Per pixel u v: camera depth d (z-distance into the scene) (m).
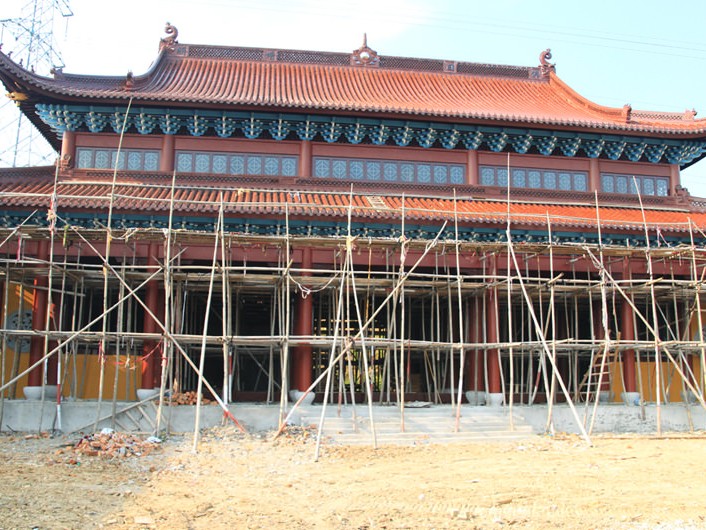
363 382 34.06
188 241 27.56
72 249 28.62
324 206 30.05
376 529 15.15
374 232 30.53
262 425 26.75
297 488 18.69
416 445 24.95
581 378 36.78
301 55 42.94
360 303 34.81
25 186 30.36
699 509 16.83
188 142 33.88
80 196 28.47
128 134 33.47
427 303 35.41
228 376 28.92
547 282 28.80
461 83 43.38
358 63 43.25
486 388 29.98
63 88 31.48
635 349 30.56
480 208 32.88
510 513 16.41
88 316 32.75
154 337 24.84
